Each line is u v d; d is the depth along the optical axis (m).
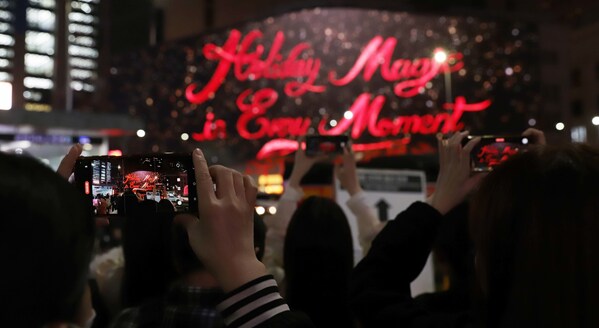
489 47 46.09
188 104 53.19
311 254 2.63
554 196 0.99
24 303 0.71
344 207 4.05
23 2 41.34
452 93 44.94
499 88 45.25
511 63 45.59
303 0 48.59
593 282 0.95
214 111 51.22
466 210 2.22
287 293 2.71
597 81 42.00
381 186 4.18
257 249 2.27
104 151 21.25
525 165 1.05
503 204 1.04
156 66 55.72
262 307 1.04
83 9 55.19
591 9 43.53
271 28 50.03
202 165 1.09
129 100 56.00
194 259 1.80
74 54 54.25
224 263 1.05
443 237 2.25
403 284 1.52
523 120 44.69
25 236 0.71
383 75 43.91
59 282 0.74
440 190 1.61
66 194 0.77
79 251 0.77
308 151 3.40
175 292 1.94
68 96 41.78
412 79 46.38
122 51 56.53
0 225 0.70
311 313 2.63
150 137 54.19
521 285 0.99
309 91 46.50
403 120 42.09
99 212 1.28
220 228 1.05
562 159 1.03
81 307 0.84
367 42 47.19
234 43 48.38
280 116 47.03
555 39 45.31
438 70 44.16
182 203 1.25
